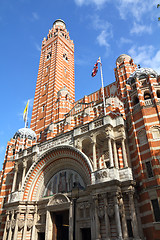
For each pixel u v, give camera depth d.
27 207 33.22
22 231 31.89
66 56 67.25
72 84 63.78
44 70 63.84
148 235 22.23
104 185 24.84
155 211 22.42
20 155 39.62
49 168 35.75
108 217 23.59
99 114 35.94
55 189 33.94
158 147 25.28
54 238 30.53
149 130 26.75
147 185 24.11
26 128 48.62
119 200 24.25
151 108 28.22
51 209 31.39
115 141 29.06
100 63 37.09
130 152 28.97
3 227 37.22
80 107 42.50
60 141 34.50
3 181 41.88
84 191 29.31
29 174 34.94
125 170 25.62
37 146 37.41
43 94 57.97
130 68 42.03
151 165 24.75
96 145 31.33
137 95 31.30
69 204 29.70
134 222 22.53
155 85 30.39
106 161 30.12
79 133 31.67
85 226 27.41
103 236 23.52
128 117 31.00
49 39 71.44
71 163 33.38
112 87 43.94
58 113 47.00
